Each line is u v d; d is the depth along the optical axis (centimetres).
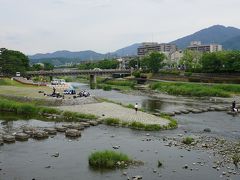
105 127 5844
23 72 16325
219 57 16675
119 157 3766
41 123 6112
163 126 5809
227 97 11762
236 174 3416
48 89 10612
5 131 5331
